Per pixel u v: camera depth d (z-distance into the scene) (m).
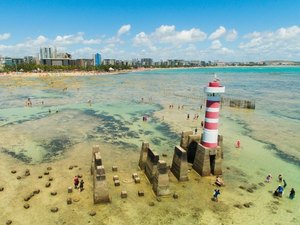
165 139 50.06
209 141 33.84
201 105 81.44
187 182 32.38
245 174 35.41
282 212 26.77
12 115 69.38
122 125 60.22
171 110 78.62
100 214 25.66
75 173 34.47
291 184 32.84
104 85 160.00
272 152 43.81
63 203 27.33
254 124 62.03
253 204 28.06
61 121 63.38
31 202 27.47
